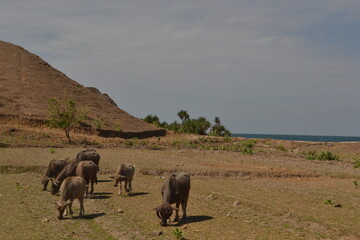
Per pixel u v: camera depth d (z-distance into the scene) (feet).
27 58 315.37
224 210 55.52
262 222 49.06
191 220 49.32
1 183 74.69
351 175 96.73
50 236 41.29
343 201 61.93
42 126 196.95
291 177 93.76
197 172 93.04
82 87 299.38
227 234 43.09
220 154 140.36
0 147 123.54
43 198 61.98
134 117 270.67
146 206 57.06
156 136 230.68
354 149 205.87
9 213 51.06
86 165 62.28
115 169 93.25
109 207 56.24
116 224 46.78
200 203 59.93
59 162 68.80
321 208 56.34
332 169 110.32
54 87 275.59
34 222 46.96
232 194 66.33
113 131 209.87
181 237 41.24
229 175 93.20
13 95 239.71
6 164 91.71
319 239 41.83
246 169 99.81
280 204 58.49
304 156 147.95
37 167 91.66
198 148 164.14
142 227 45.68
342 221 48.47
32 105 229.86
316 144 221.66
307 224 47.83
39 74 291.17
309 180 89.25
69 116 167.12
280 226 47.26
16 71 285.43
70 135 180.86
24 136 163.43
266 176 93.66
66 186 48.93
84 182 51.19
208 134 271.49
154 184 76.54
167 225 46.42
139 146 162.40
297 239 41.68
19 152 113.09
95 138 182.19
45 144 140.67
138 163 102.63
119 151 132.57
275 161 124.67
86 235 42.22
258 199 62.13
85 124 209.67
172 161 111.45
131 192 67.41
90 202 59.21
